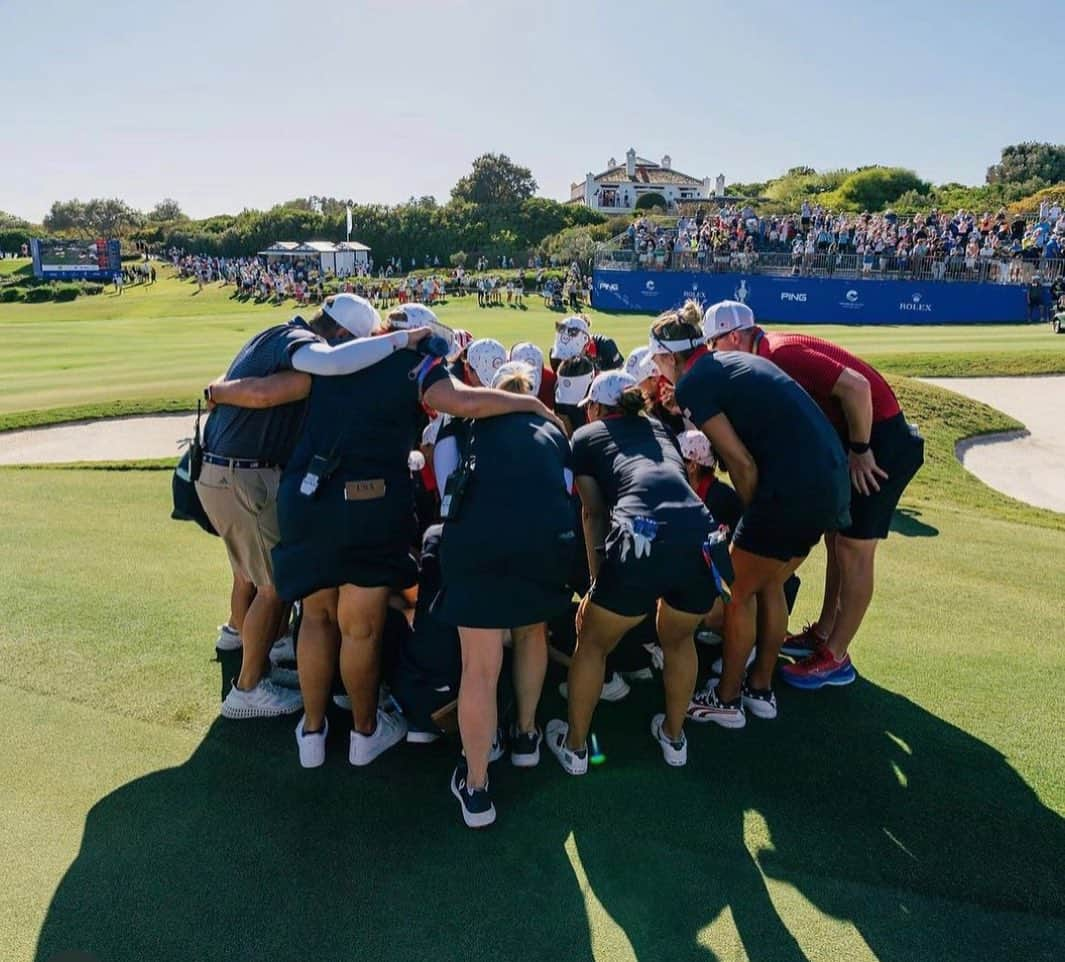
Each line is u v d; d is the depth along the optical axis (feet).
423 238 255.09
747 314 13.00
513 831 9.68
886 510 12.76
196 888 8.66
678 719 10.95
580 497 11.40
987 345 70.28
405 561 10.46
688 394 11.56
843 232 112.98
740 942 8.16
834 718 12.34
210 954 7.86
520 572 9.53
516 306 128.57
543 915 8.43
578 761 10.82
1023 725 12.15
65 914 8.28
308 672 10.53
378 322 11.35
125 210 405.39
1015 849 9.53
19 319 135.54
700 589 10.18
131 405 41.88
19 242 317.83
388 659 11.98
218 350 73.15
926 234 113.50
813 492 11.11
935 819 10.02
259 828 9.61
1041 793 10.55
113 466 28.66
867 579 12.89
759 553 11.51
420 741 11.47
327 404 10.10
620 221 216.33
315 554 9.97
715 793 10.48
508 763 11.12
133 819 9.68
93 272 225.56
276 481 11.21
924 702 12.85
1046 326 92.58
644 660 13.44
